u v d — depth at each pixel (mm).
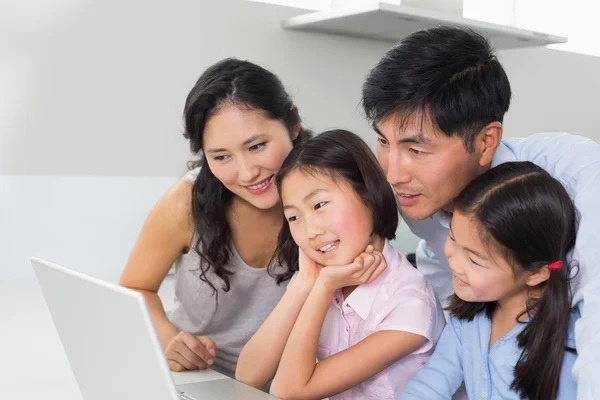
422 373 1029
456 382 1028
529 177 929
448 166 955
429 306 1062
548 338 913
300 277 1125
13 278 2088
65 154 1920
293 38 2244
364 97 991
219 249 1240
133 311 637
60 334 874
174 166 2096
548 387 912
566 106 3012
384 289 1082
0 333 1579
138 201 2305
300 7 2303
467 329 1030
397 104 935
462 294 964
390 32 2291
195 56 2080
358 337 1112
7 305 1815
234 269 1279
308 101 2285
